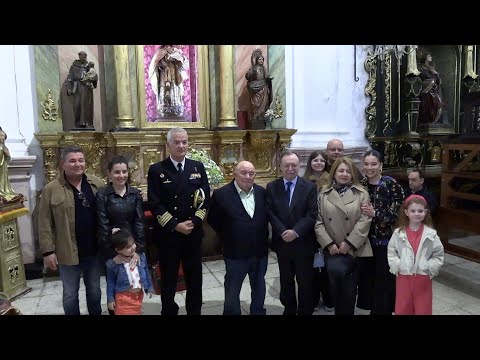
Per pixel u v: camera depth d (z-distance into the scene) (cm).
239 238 289
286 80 567
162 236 294
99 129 494
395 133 652
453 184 522
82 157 285
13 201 380
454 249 414
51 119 454
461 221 401
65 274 292
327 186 300
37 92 446
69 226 284
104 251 286
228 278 296
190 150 509
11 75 431
